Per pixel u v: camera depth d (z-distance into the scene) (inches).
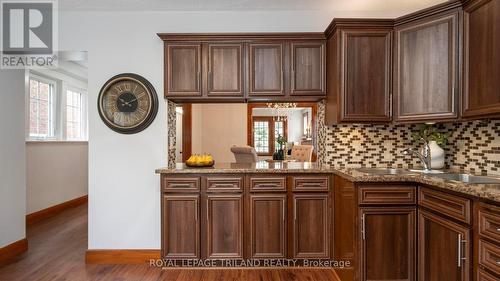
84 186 235.9
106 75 120.6
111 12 121.0
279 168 112.3
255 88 115.3
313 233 111.1
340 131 122.0
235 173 110.3
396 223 88.8
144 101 119.3
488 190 63.4
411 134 121.0
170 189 110.5
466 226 68.7
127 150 120.8
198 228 110.3
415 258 88.3
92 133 120.4
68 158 215.5
